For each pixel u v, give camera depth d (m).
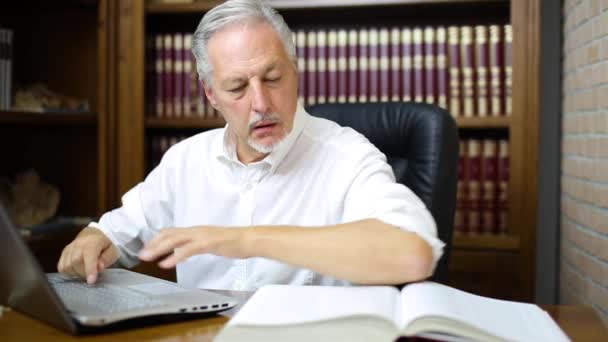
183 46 2.53
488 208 2.33
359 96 2.40
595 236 1.92
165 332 0.88
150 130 2.64
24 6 2.59
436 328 0.78
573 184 2.20
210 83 1.31
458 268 2.32
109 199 2.48
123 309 0.90
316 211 1.42
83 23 2.62
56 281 1.11
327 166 1.43
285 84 1.25
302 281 1.38
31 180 2.47
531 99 2.20
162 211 1.58
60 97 2.50
